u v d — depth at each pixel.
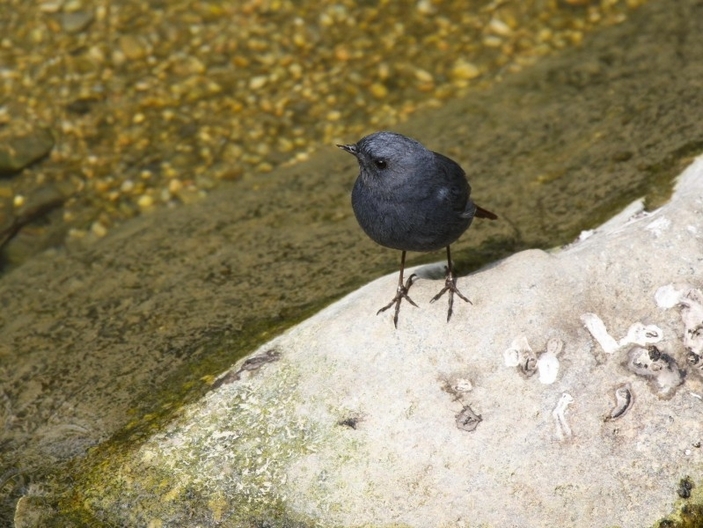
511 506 8.11
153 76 16.77
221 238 13.38
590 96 15.27
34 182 14.95
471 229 12.48
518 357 8.89
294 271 12.13
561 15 17.69
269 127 15.97
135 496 8.76
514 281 9.44
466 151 14.64
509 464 8.27
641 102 14.51
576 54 16.66
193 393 9.73
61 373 10.78
